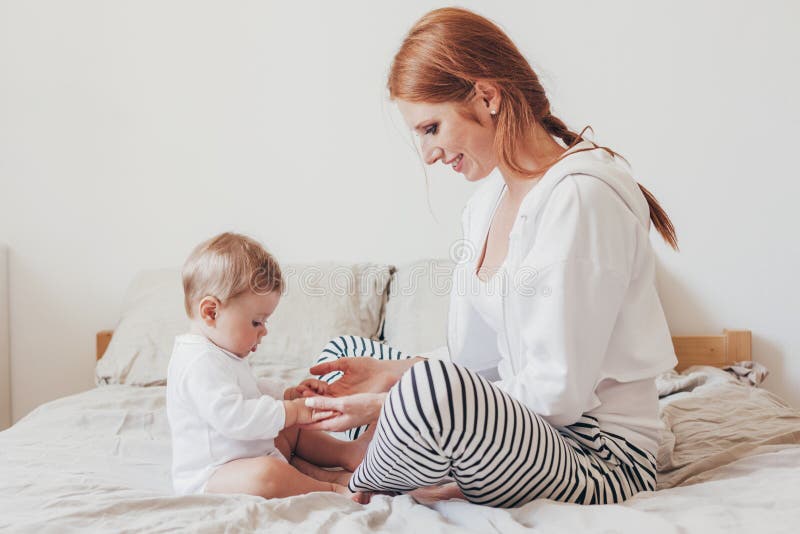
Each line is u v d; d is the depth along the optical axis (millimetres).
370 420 1116
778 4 2281
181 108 2502
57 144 2510
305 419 1184
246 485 1103
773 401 1703
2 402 2482
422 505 1003
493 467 929
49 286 2529
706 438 1353
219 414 1166
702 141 2340
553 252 1012
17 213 2518
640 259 1071
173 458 1219
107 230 2521
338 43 2469
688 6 2322
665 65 2342
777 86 2295
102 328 2529
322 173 2490
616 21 2354
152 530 888
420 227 2465
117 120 2508
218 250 1292
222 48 2490
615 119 2369
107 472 1258
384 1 2447
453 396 885
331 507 985
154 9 2488
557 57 2379
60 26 2490
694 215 2355
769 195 2320
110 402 1707
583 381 1003
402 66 1132
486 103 1126
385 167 2471
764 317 2340
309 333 2100
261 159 2502
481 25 1123
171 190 2512
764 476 1034
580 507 906
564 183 1051
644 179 2371
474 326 1270
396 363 1339
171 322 2115
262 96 2492
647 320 1095
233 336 1268
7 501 1014
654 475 1078
